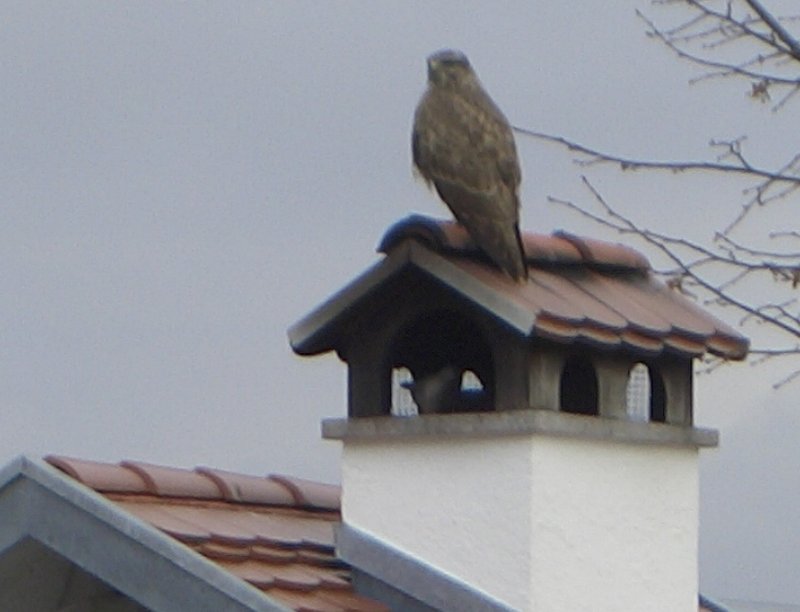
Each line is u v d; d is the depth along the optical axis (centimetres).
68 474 1084
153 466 1161
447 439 1102
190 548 1042
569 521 1083
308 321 1145
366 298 1129
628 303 1165
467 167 1167
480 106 1212
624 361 1134
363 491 1128
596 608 1093
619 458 1120
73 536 1059
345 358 1159
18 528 1079
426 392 1145
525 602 1061
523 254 1120
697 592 1159
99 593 1188
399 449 1119
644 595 1121
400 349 1153
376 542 1116
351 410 1145
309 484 1277
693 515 1159
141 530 1035
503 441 1080
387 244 1122
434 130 1195
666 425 1145
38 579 1154
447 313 1127
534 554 1062
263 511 1205
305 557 1127
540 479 1070
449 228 1134
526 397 1080
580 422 1088
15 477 1081
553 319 1074
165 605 1024
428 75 1234
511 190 1168
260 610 994
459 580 1085
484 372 1175
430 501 1103
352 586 1118
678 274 1159
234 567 1068
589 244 1202
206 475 1194
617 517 1112
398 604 1104
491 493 1081
